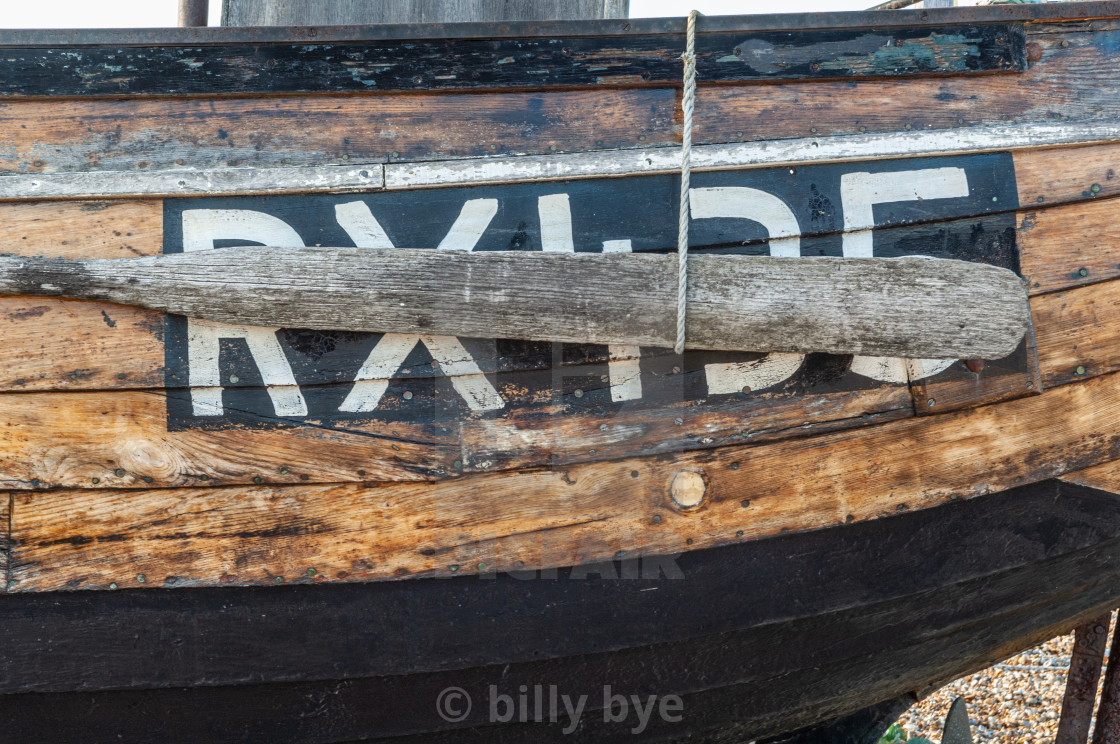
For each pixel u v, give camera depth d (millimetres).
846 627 2383
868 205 2271
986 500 2342
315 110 2232
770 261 2186
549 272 2156
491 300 2148
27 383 2133
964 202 2291
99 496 2160
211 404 2174
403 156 2232
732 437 2260
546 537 2232
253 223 2197
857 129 2291
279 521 2191
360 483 2199
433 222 2215
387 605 2211
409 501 2213
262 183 2186
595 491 2240
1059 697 4664
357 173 2205
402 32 2227
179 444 2166
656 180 2248
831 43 2291
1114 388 2365
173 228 2184
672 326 2156
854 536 2301
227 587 2186
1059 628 2912
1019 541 2352
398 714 2291
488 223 2219
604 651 2260
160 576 2168
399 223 2211
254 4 3314
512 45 2250
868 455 2295
